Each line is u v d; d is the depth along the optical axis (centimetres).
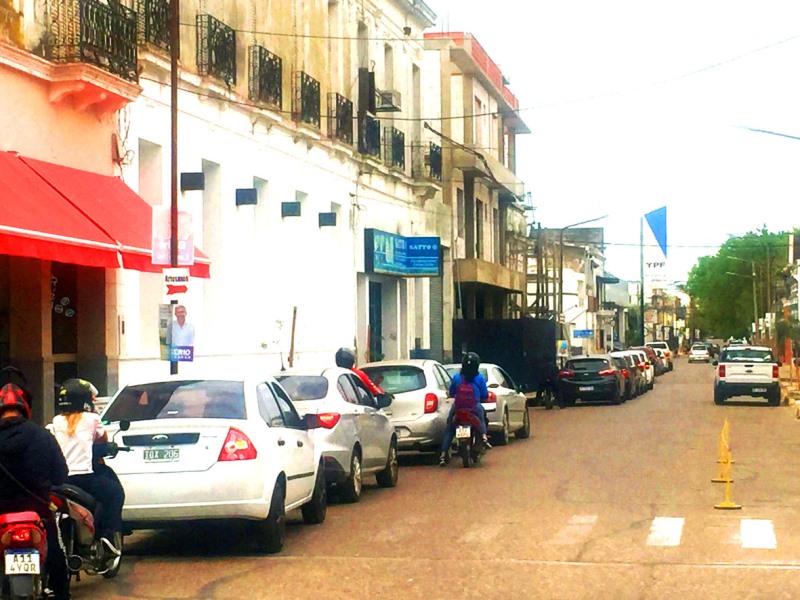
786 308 7888
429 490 1780
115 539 1070
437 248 4053
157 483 1159
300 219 3159
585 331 7650
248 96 2717
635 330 14875
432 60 4775
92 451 1059
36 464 902
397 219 4094
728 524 1380
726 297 12275
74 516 995
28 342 1944
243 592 1034
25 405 932
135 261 1848
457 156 4844
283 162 2980
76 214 1764
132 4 2188
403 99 4147
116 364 2117
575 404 4469
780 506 1534
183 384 1266
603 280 11188
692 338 18788
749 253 12131
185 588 1057
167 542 1342
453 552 1219
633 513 1476
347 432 1614
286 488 1268
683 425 3145
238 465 1173
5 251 1520
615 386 4253
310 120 3094
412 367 2209
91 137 2048
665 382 6869
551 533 1330
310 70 3164
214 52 2488
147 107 2234
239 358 2666
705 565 1124
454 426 2119
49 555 952
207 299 2577
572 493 1686
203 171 2566
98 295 2105
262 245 2884
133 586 1069
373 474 1836
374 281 4034
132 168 2181
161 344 1725
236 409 1227
